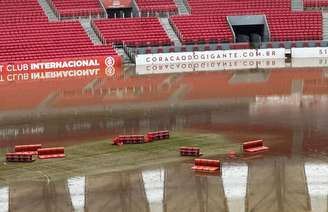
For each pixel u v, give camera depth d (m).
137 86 60.44
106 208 26.89
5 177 31.91
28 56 75.25
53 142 39.62
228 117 45.62
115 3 90.62
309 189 28.59
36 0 86.12
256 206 26.62
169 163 33.66
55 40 79.06
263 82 60.62
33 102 53.44
